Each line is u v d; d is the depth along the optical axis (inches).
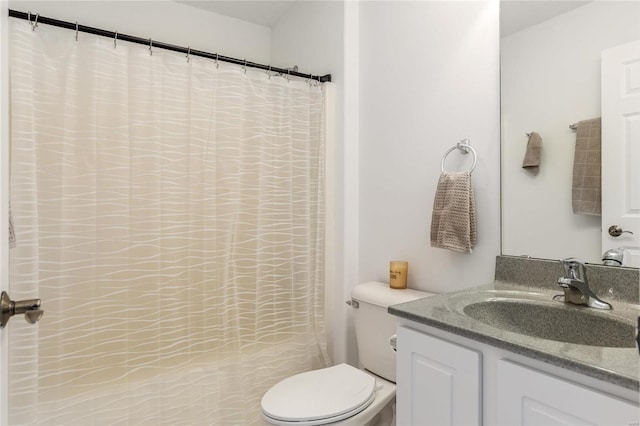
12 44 50.5
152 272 62.3
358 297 64.6
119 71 59.6
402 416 39.2
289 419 47.1
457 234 53.7
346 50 76.0
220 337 67.7
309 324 76.3
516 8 50.5
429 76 62.5
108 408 57.4
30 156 51.4
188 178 65.7
